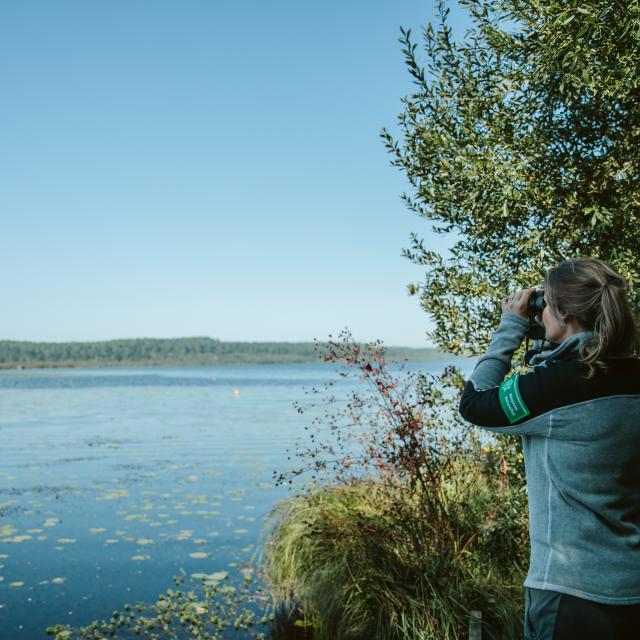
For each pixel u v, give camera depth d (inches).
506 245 159.9
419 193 161.3
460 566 180.9
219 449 663.8
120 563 277.6
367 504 232.8
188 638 197.5
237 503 400.5
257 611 219.5
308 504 261.1
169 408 1362.0
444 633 165.2
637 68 122.7
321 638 194.9
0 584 250.1
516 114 151.3
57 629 204.8
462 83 162.9
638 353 65.3
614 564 60.3
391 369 192.5
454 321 166.7
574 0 117.3
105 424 985.5
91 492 437.1
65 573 263.6
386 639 172.9
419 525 198.5
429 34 163.0
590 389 62.1
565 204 146.4
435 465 200.1
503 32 150.6
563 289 66.7
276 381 3329.2
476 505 206.4
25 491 441.4
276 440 740.7
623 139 143.6
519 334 73.4
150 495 426.3
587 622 59.7
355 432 218.8
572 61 126.0
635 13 115.9
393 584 185.0
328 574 204.8
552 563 62.6
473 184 152.4
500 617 167.6
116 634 200.5
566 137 150.4
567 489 62.6
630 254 133.0
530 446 66.9
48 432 861.2
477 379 70.6
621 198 138.4
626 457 61.5
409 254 171.0
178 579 255.3
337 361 194.5
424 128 162.7
